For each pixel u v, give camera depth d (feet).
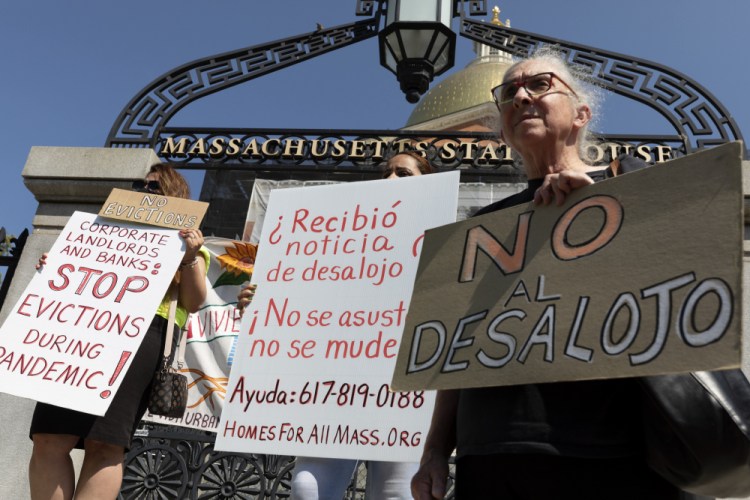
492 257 6.03
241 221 18.37
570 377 5.08
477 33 19.67
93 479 9.41
